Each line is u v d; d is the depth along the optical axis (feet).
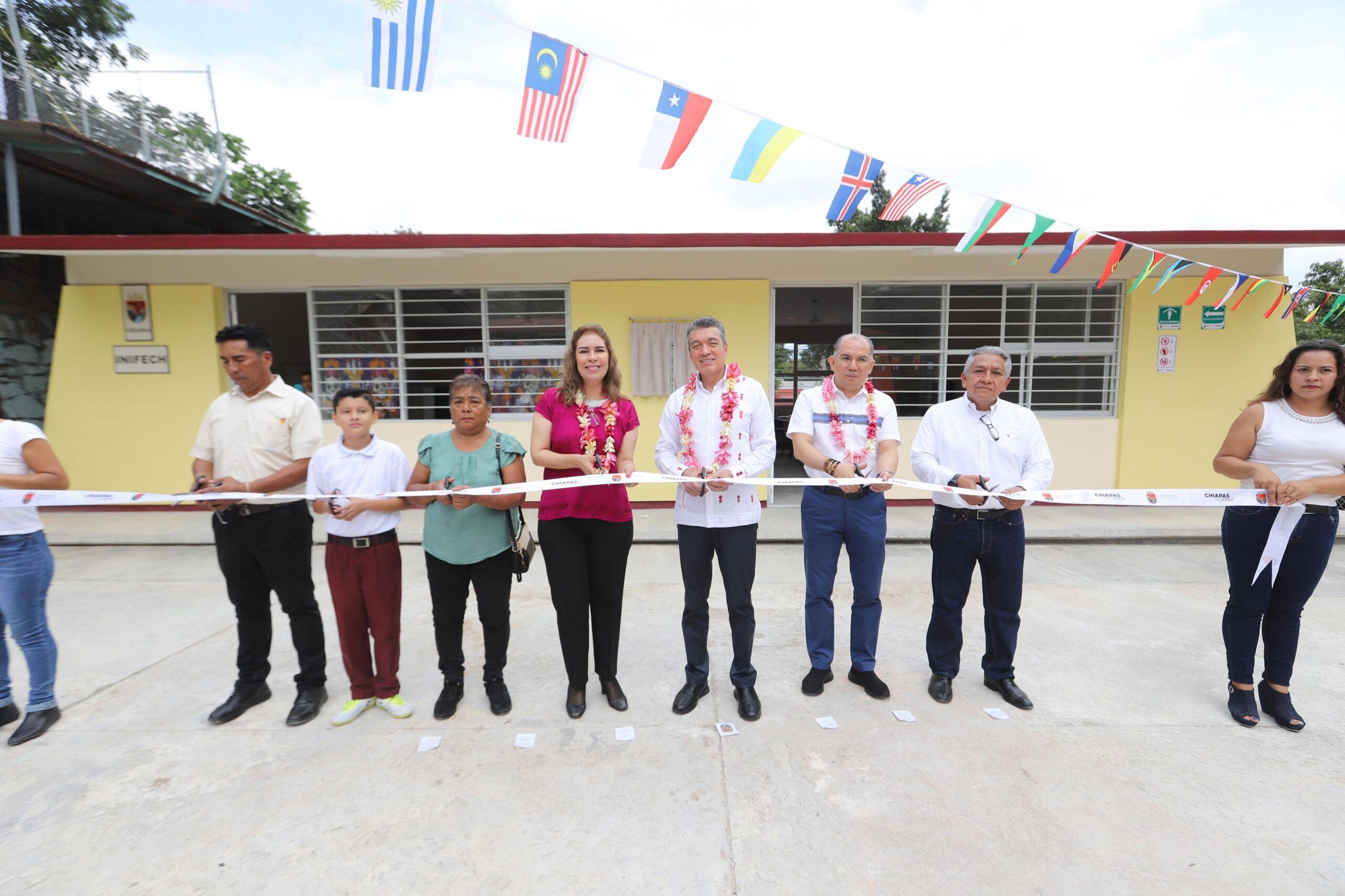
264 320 32.32
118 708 9.31
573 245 20.58
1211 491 8.61
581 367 8.48
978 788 7.30
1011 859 6.20
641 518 21.59
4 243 20.01
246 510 8.44
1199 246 20.59
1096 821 6.74
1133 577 15.78
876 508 9.17
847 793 7.23
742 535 8.71
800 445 9.18
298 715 8.77
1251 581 8.57
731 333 23.06
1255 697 9.16
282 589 8.63
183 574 16.34
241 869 6.14
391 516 8.69
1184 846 6.36
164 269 22.79
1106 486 23.43
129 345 22.89
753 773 7.62
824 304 31.37
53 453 8.45
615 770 7.70
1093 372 23.59
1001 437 9.00
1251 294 22.29
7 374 23.36
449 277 23.21
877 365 23.88
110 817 6.89
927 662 10.80
